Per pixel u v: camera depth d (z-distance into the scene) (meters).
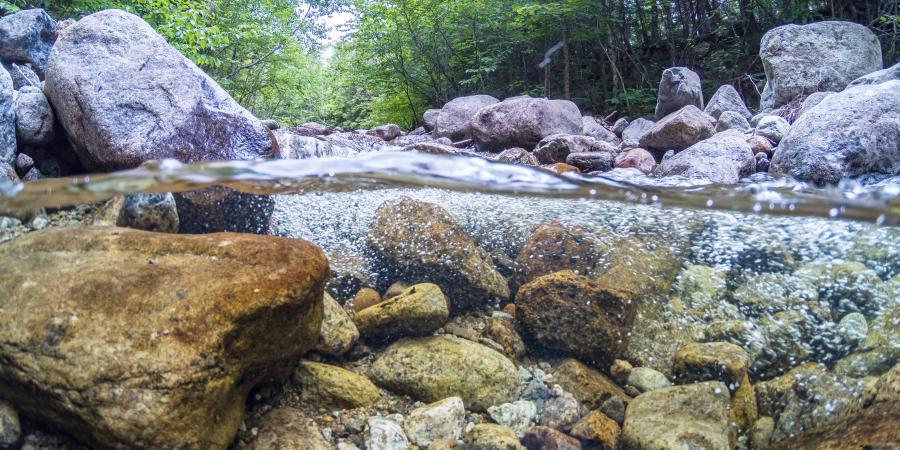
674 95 10.38
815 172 5.79
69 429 2.30
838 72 9.28
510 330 3.58
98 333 2.24
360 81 18.25
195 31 10.23
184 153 4.14
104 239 2.75
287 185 3.22
